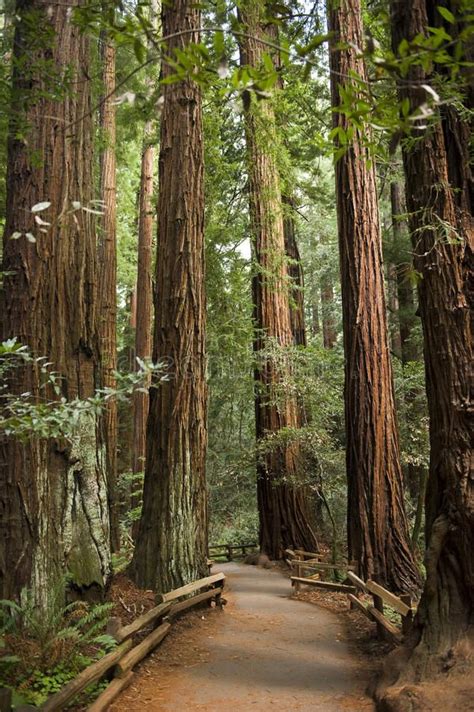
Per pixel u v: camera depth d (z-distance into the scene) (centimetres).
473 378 487
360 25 981
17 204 625
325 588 970
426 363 521
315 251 2388
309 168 1752
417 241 531
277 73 220
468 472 476
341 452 1292
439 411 500
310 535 1457
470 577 465
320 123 1563
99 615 607
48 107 634
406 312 1627
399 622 752
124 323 2877
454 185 515
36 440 597
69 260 647
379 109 233
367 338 1020
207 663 611
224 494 1828
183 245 898
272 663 615
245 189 1585
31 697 436
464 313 496
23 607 534
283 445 1388
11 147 638
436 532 486
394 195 1731
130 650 559
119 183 2056
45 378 609
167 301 888
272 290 1523
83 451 641
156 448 855
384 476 983
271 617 841
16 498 582
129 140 1745
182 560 813
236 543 1838
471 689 406
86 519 635
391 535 968
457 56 206
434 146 511
